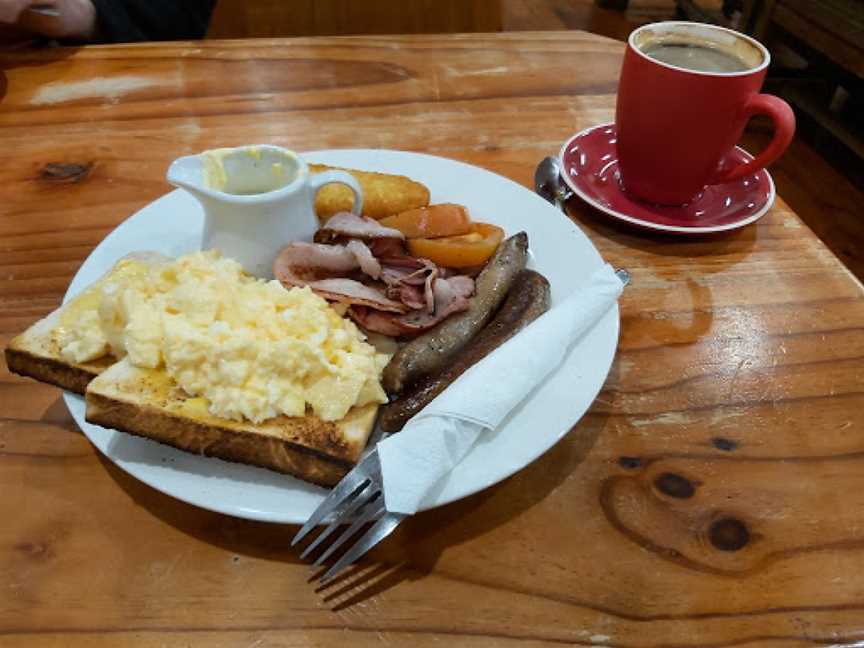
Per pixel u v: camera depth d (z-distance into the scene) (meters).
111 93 0.55
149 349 0.29
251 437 0.27
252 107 0.54
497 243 0.38
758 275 0.41
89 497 0.29
